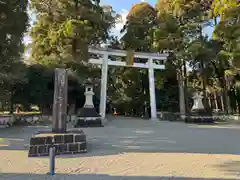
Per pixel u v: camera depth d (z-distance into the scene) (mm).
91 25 14820
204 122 14094
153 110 16766
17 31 9969
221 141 6840
